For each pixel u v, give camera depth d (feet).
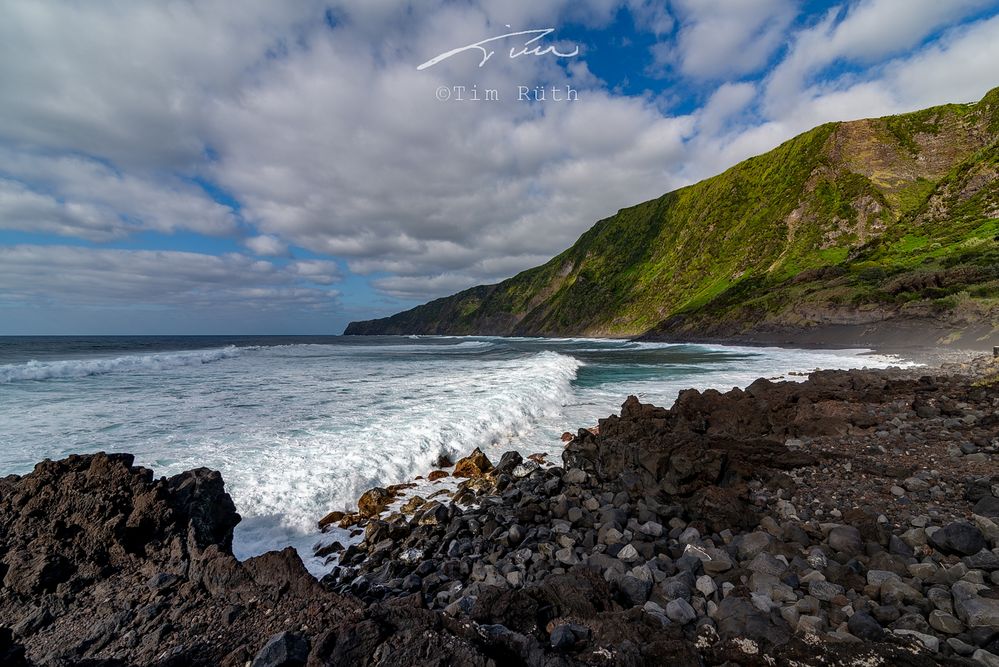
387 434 37.40
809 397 42.98
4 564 14.76
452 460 35.60
